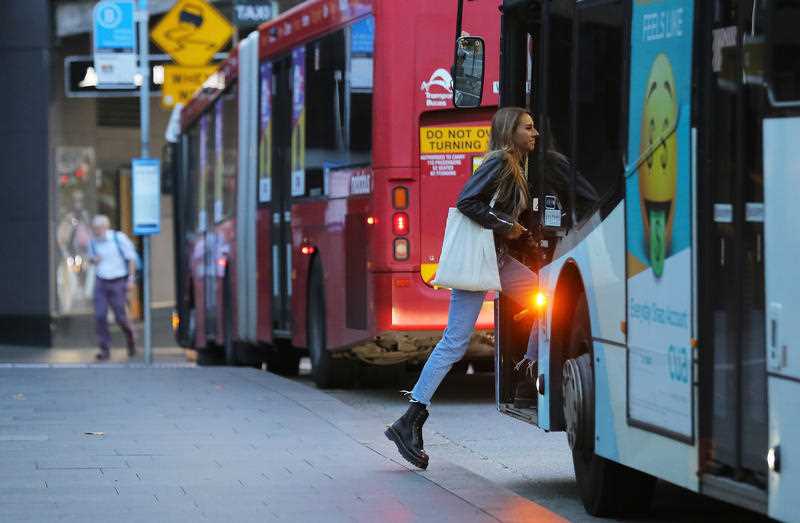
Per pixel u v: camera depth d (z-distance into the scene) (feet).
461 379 82.48
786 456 27.96
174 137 140.87
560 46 41.73
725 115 30.99
